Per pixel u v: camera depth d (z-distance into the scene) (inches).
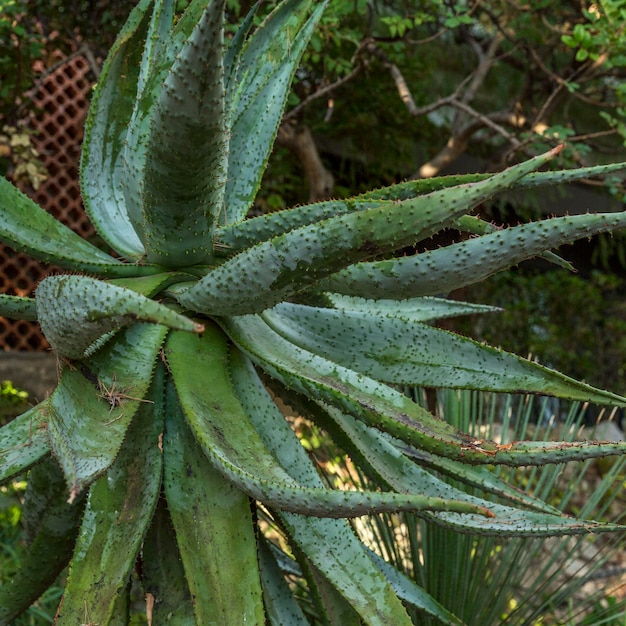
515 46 208.1
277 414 86.2
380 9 227.9
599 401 84.9
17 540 144.9
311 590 85.4
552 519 84.4
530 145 189.0
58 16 197.0
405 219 74.3
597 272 350.6
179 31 89.4
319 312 90.9
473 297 306.0
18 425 84.3
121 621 80.9
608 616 117.2
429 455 88.0
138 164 89.2
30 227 89.6
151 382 83.2
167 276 86.5
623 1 168.1
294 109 181.8
